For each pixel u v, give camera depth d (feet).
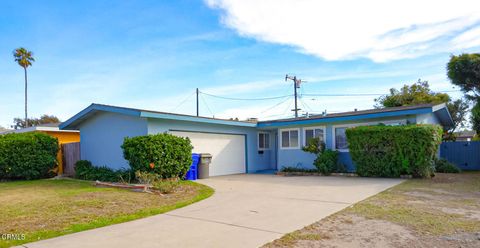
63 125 52.70
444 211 20.42
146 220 19.94
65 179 47.73
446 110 50.96
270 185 35.47
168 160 38.63
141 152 37.40
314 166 50.55
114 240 15.84
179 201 26.48
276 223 18.38
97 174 44.65
